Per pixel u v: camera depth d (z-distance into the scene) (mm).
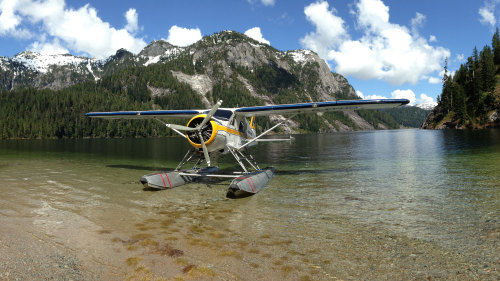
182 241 4082
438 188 7402
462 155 15289
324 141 42469
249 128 11703
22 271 3158
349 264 3330
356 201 6410
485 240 3904
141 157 18906
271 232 4473
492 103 69125
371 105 9375
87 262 3410
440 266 3219
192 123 9133
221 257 3537
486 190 6914
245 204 6324
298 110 10031
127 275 3092
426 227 4539
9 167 13023
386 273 3092
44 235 4305
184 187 8484
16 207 5922
